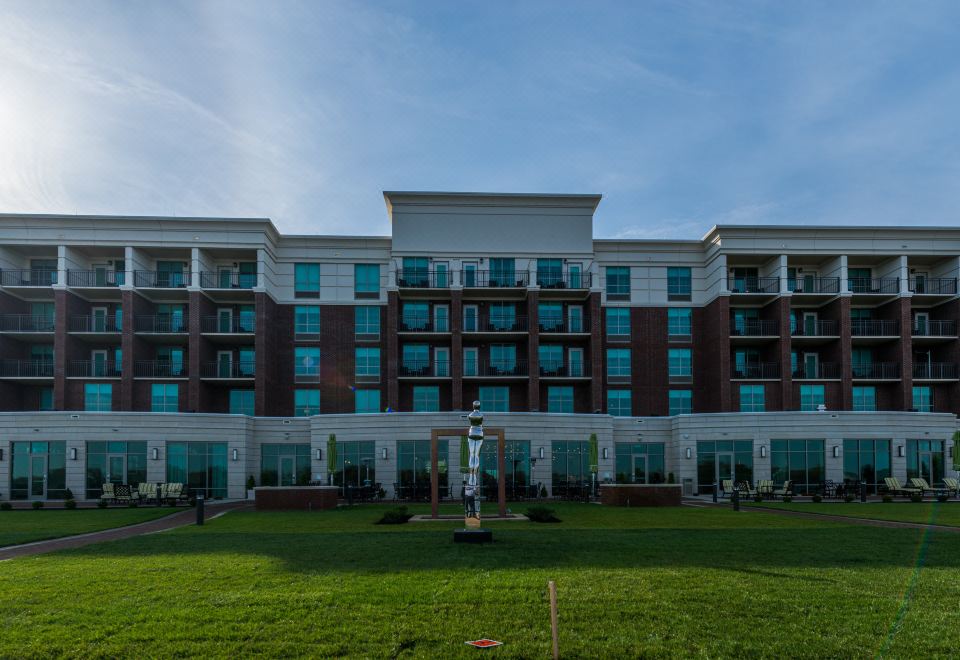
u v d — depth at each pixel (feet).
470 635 34.60
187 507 118.52
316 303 171.73
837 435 144.66
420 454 139.23
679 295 178.70
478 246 172.76
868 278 181.78
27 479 136.56
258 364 159.33
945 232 171.42
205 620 36.55
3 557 57.93
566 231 174.60
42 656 31.94
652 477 152.87
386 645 33.12
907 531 72.33
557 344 174.29
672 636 34.45
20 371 165.58
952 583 44.78
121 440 137.80
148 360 166.20
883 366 173.06
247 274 172.04
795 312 182.29
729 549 58.54
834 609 38.73
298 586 43.60
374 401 170.40
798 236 171.12
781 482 143.64
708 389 174.70
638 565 50.67
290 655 32.01
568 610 38.47
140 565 51.34
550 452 141.18
